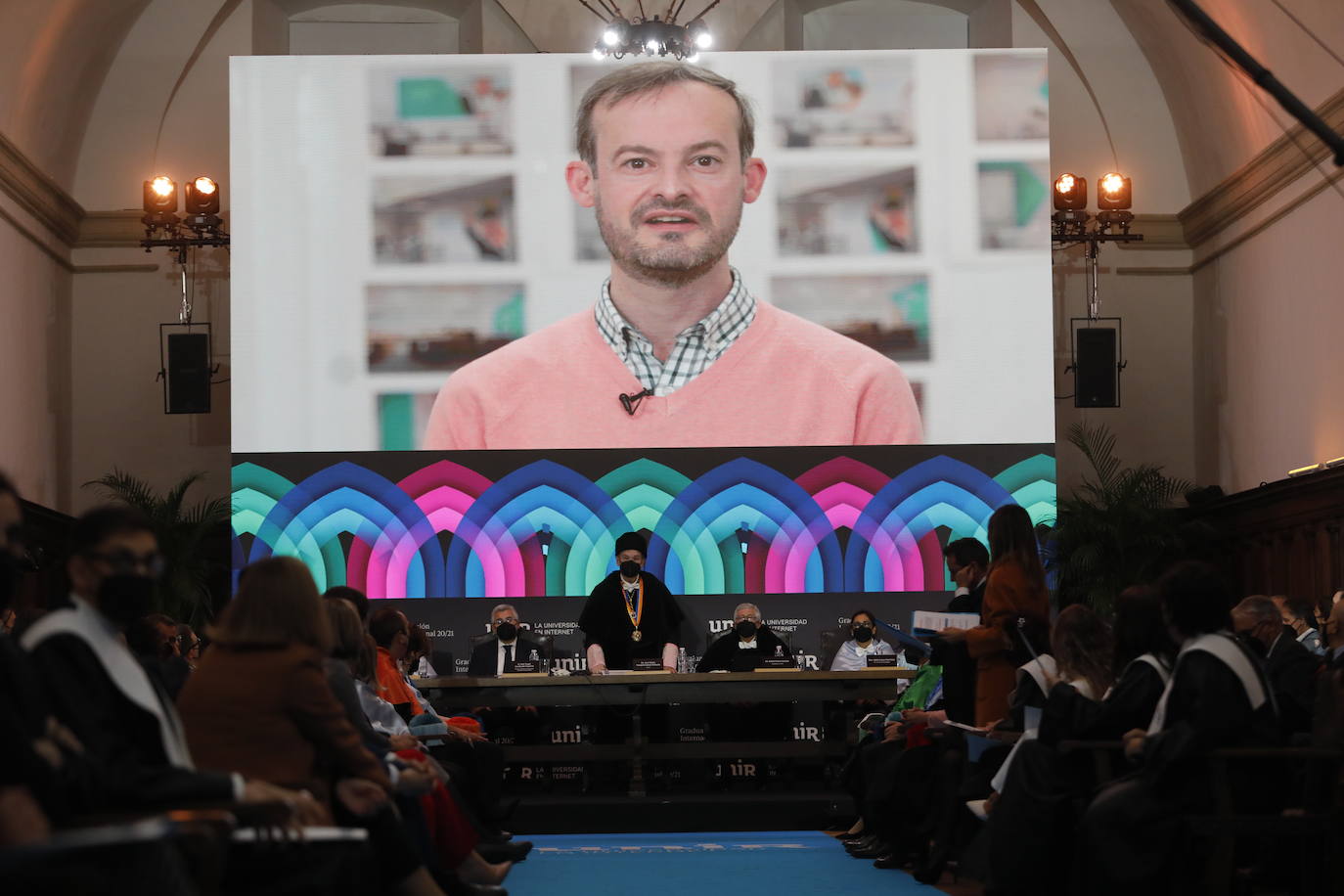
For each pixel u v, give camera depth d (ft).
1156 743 17.40
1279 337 52.34
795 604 49.08
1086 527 52.80
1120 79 60.64
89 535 12.67
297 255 49.88
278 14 60.85
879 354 49.80
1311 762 17.39
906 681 37.40
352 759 14.97
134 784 11.83
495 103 50.16
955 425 49.78
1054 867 19.29
